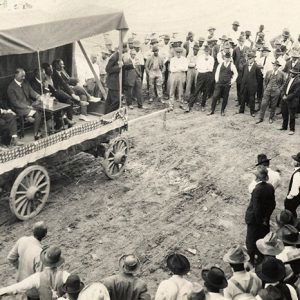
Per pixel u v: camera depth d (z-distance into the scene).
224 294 5.33
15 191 8.69
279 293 4.80
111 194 10.34
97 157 11.29
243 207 10.13
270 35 23.78
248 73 14.98
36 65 10.66
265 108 14.64
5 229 8.88
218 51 16.59
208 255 8.49
